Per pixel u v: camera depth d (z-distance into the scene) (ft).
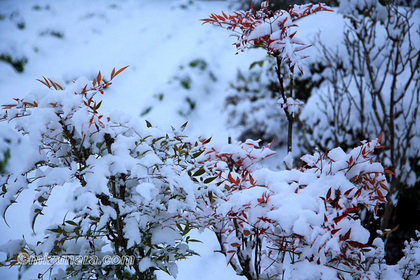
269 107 14.12
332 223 3.66
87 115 3.60
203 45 18.98
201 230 4.82
